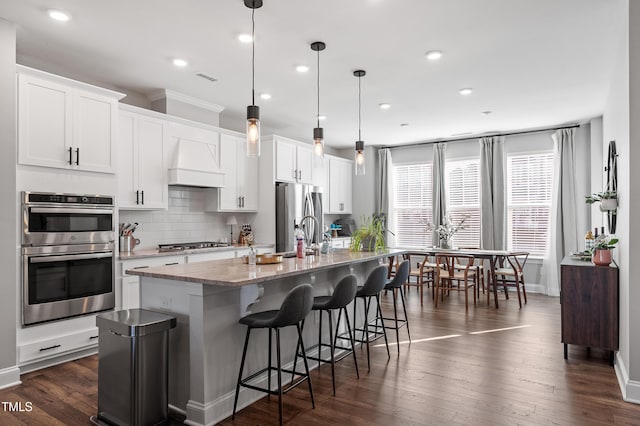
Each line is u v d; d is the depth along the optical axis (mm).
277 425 2451
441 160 7520
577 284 3516
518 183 6977
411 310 5477
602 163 5902
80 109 3590
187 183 4727
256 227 5988
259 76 4227
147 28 3162
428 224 7559
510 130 6824
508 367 3387
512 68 4023
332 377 2984
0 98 3010
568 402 2744
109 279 3777
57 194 3393
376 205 8141
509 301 6062
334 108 5477
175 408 2645
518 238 6973
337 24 3117
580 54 3678
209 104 5160
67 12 2914
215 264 3154
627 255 2818
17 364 3125
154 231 4898
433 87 4598
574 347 3920
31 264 3215
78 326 3541
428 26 3152
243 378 2738
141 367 2348
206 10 2895
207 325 2492
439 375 3221
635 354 2748
